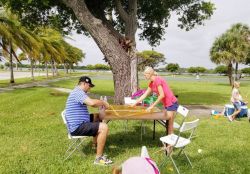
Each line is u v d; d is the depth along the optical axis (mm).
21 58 62531
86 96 6957
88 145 8148
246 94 28312
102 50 14375
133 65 14531
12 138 8914
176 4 19812
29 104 17469
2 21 30156
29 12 18562
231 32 45469
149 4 19422
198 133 9828
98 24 13898
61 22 19734
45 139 8797
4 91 26188
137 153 7617
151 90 7996
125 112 7465
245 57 45062
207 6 20109
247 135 9727
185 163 6859
